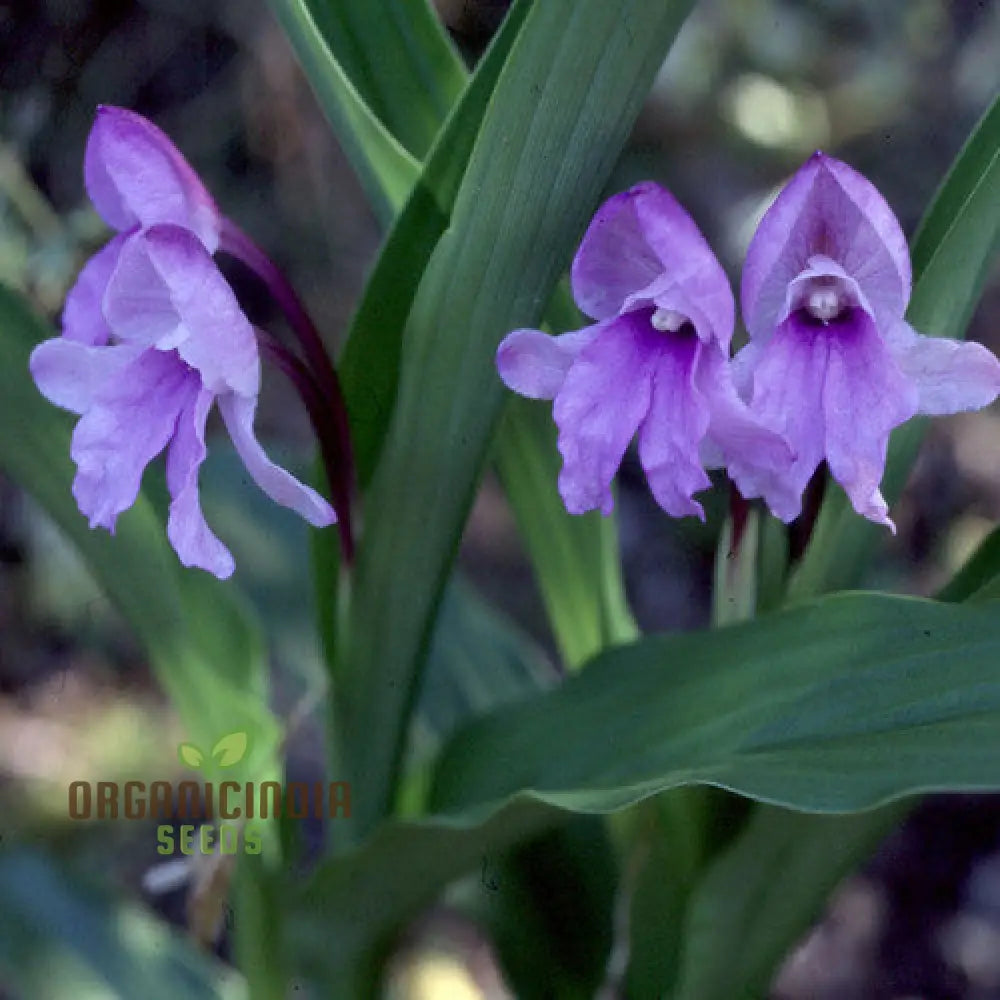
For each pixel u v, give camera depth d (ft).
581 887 2.29
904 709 1.91
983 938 2.89
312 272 3.93
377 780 2.15
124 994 2.33
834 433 1.88
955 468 3.65
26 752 3.05
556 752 2.06
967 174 2.05
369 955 2.21
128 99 4.00
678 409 1.89
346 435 2.05
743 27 3.97
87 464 1.92
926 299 1.98
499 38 1.98
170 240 1.88
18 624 3.30
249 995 2.23
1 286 2.09
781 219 1.89
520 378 1.93
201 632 2.14
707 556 3.59
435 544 2.06
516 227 1.96
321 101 2.08
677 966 2.21
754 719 1.96
